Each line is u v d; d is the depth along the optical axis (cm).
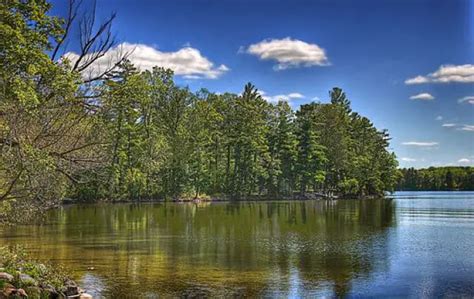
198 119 8575
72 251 2520
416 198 10394
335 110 10275
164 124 8475
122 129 7131
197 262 2228
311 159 9469
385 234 3372
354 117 11375
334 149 9894
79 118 1883
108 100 1966
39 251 2508
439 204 7619
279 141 9494
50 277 1584
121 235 3222
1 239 2958
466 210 6075
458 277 1944
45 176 1797
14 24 1698
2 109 1616
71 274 1942
